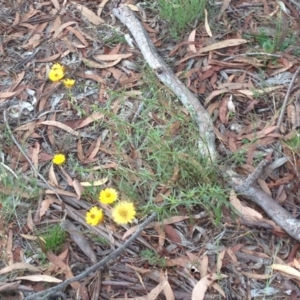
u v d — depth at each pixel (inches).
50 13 72.9
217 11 71.0
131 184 59.0
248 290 53.8
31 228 57.6
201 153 59.2
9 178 60.0
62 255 55.9
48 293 52.8
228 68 66.6
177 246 56.1
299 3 71.4
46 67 68.5
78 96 66.1
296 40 67.9
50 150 62.4
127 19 69.8
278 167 59.6
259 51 67.4
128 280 54.5
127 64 67.7
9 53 69.9
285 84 65.0
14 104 66.0
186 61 67.6
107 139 62.7
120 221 55.3
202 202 56.9
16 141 62.7
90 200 58.9
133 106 64.4
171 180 58.1
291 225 55.2
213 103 64.2
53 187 59.6
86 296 53.8
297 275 53.9
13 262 55.8
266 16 70.3
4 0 73.9
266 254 55.3
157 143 59.2
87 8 72.5
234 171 59.2
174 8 69.2
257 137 61.2
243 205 57.3
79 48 69.6
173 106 63.6
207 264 54.8
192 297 53.1
